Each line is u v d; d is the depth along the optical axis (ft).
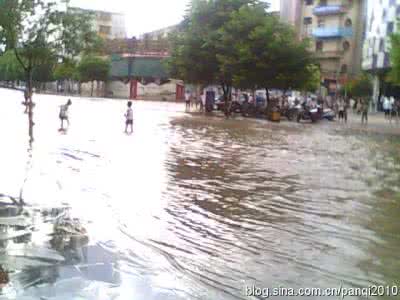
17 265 20.94
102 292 19.13
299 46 136.15
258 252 25.55
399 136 100.63
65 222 28.17
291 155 63.57
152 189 39.47
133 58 252.83
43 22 58.03
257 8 141.69
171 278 21.48
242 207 34.94
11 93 237.66
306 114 136.05
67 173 43.55
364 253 25.76
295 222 31.45
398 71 103.86
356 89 212.02
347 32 248.93
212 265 23.47
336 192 41.06
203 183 42.75
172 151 62.28
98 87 275.18
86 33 61.26
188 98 165.17
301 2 268.21
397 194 40.83
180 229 29.14
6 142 60.70
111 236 26.63
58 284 19.36
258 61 134.72
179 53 152.56
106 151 59.31
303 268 23.44
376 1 180.75
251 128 103.55
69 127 86.33
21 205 30.96
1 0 52.26
